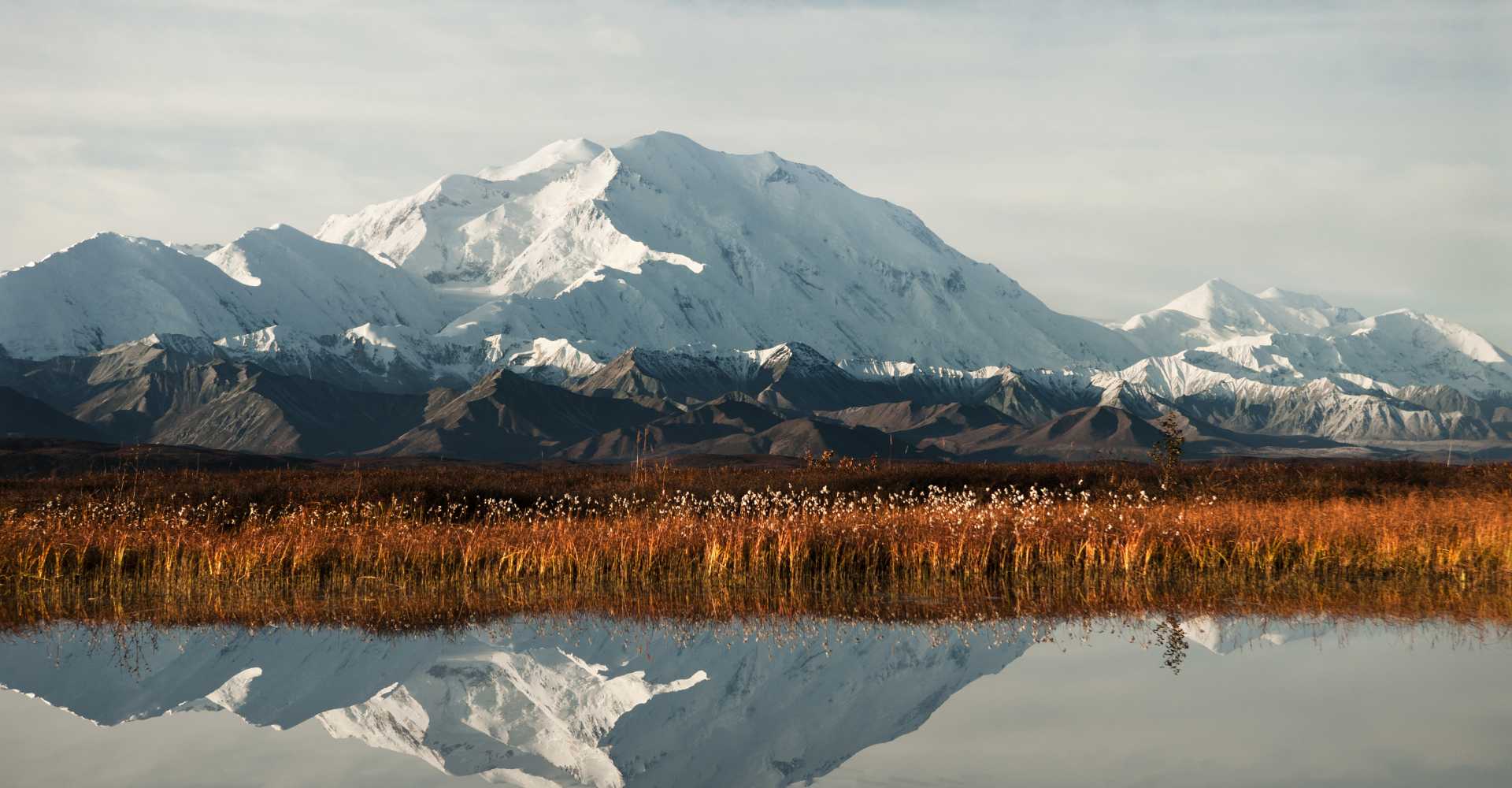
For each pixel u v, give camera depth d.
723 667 26.88
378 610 34.16
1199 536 40.09
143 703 24.22
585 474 70.62
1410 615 31.66
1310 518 42.97
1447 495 57.03
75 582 38.19
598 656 28.27
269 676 26.36
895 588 37.03
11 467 131.88
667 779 19.25
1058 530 41.16
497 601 35.41
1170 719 21.70
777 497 46.31
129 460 139.25
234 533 42.34
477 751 20.88
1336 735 20.47
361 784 18.95
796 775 19.02
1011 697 23.56
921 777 18.75
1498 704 22.47
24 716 23.16
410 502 53.53
